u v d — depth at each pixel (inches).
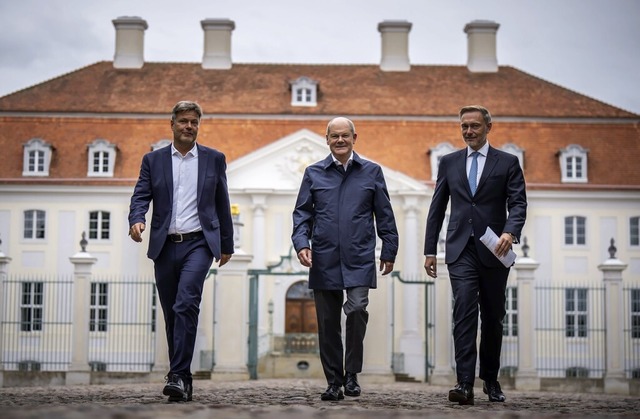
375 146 2491.4
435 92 2647.6
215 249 501.7
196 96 2608.3
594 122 2551.7
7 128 2507.4
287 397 561.6
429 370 1370.6
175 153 510.0
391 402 516.7
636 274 2391.7
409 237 2327.8
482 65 2765.7
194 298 489.4
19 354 2177.7
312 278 530.3
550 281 2383.1
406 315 2277.3
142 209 508.4
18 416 335.0
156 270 507.5
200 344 1763.0
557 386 1317.7
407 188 2333.9
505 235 510.9
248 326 1494.8
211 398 531.2
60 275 2363.4
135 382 1253.7
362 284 524.4
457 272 523.5
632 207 2411.4
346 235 526.9
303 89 2588.6
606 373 1347.2
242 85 2655.0
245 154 2460.6
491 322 533.0
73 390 802.8
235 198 2351.1
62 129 2507.4
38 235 2379.4
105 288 2329.0
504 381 1311.5
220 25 2765.7
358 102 2598.4
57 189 2383.1
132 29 2748.5
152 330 1825.8
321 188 535.5
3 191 2381.9
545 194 2409.0
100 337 2155.5
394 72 2741.1
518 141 2522.1
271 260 2331.4
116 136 2503.7
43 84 2628.0
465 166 532.7
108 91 2613.2
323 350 531.2
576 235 2405.3
